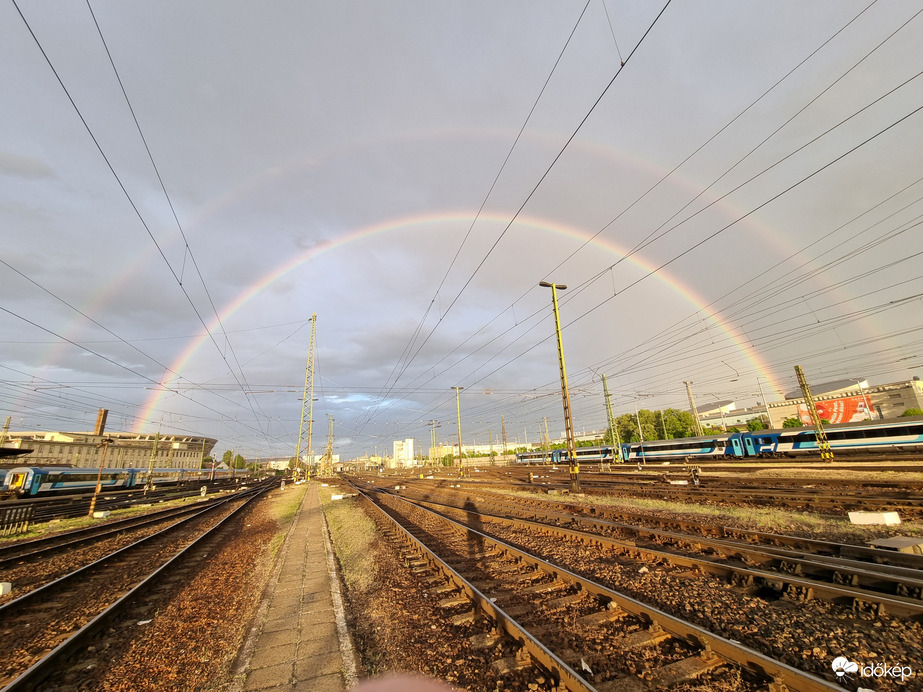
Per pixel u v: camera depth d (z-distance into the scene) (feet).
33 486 169.07
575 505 71.05
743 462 160.45
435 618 25.58
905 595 24.85
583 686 16.46
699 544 39.24
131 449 337.31
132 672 21.01
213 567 42.98
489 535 51.67
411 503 87.66
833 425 153.07
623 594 27.17
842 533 42.42
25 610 31.04
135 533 70.69
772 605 24.73
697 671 18.02
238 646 23.12
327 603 28.73
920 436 132.77
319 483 204.13
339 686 18.29
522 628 21.65
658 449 212.43
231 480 363.97
